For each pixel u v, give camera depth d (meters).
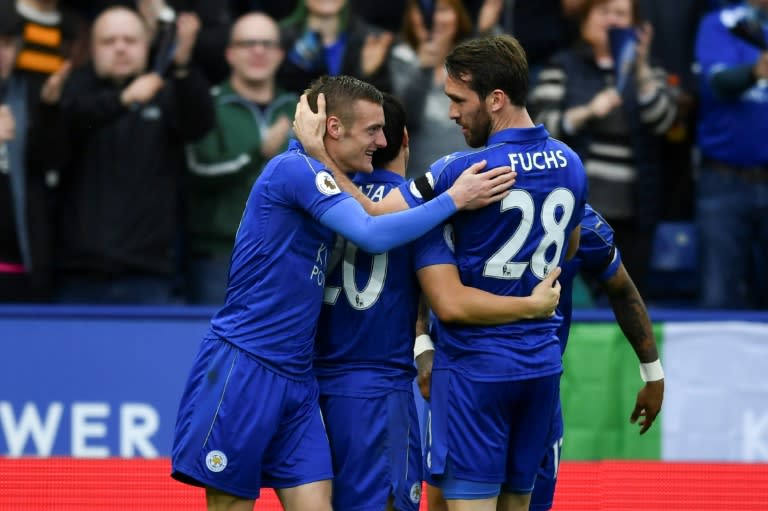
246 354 14.67
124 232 22.92
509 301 14.30
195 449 14.77
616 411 22.70
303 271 14.66
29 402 22.42
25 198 22.86
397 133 15.20
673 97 24.56
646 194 24.34
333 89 14.75
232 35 23.55
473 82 14.27
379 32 24.45
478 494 14.63
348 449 15.05
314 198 14.35
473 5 25.42
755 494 20.94
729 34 24.91
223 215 23.72
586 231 15.45
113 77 23.06
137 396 22.50
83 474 21.27
